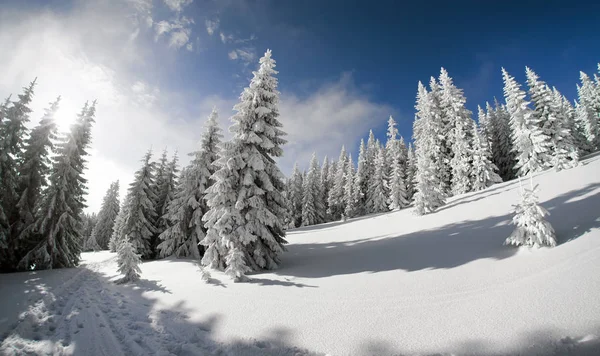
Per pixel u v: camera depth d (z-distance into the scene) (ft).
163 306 29.25
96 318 25.35
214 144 82.58
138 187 93.09
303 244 78.38
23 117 66.44
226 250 46.47
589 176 66.28
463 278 28.55
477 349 15.62
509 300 21.52
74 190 74.64
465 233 51.60
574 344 14.39
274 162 53.42
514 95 101.91
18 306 28.66
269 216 46.75
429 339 17.46
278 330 20.81
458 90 120.16
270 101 55.01
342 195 205.77
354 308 23.98
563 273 24.53
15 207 66.95
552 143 93.76
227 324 22.72
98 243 193.67
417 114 139.23
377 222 95.86
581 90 159.94
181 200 81.82
